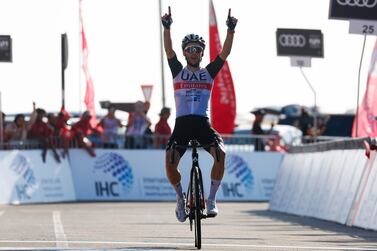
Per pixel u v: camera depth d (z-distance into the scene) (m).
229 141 52.84
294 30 49.88
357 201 28.95
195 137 21.00
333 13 33.41
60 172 49.44
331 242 22.72
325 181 32.94
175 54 21.36
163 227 28.33
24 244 21.31
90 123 51.69
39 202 47.59
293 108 72.50
